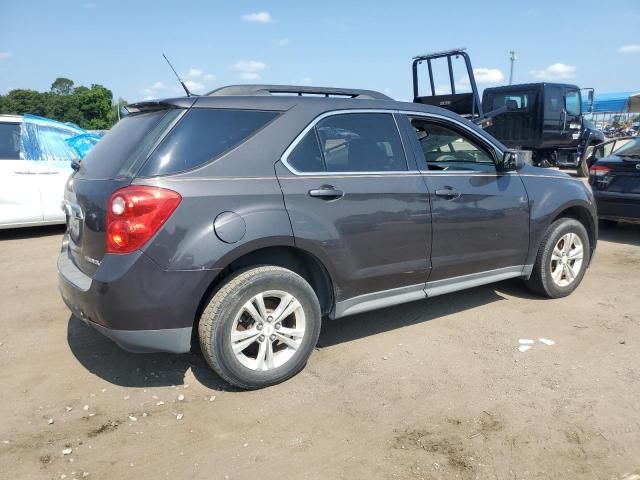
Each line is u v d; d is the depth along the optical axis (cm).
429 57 1156
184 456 272
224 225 305
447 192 402
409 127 402
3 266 610
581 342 408
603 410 313
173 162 305
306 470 262
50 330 427
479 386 341
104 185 310
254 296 321
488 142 445
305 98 359
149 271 293
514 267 467
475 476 258
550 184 485
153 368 364
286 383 344
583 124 1486
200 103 323
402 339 414
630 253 688
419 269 396
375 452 275
